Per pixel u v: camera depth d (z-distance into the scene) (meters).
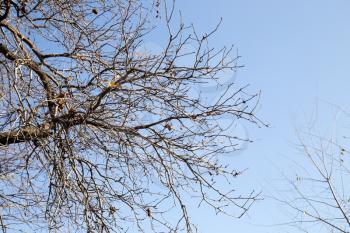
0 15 6.47
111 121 5.92
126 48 5.68
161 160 5.98
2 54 6.48
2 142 5.66
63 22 7.20
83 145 5.94
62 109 5.74
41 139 5.61
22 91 5.98
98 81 6.01
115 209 5.91
